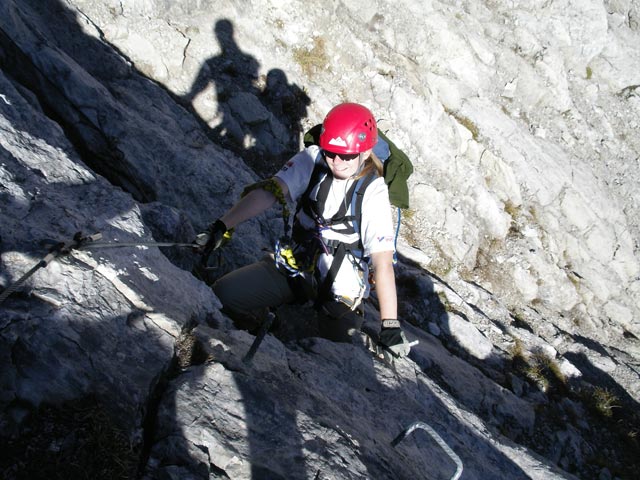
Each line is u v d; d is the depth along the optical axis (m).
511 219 9.23
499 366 7.05
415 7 9.27
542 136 10.55
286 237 3.70
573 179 10.21
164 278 3.20
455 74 9.57
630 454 7.16
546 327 8.49
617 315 9.91
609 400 7.57
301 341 3.67
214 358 2.90
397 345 3.14
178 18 7.16
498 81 10.14
